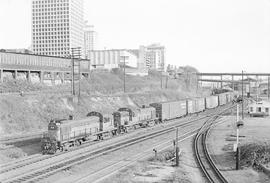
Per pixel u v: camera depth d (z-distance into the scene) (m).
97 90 97.56
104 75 126.12
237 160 33.75
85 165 33.78
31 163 33.66
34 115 58.41
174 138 54.06
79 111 70.94
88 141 47.16
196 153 41.81
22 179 27.05
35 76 89.31
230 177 30.69
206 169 33.47
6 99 56.91
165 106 76.12
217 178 29.91
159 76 173.00
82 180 28.23
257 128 65.38
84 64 110.56
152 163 35.94
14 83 74.88
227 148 44.47
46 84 90.38
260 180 29.61
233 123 74.88
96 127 49.25
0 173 29.11
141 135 55.75
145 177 30.06
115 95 93.50
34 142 45.50
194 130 64.25
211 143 49.62
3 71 78.25
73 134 43.00
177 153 35.31
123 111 60.69
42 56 90.75
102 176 29.83
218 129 65.62
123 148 44.00
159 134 57.34
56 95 70.62
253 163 35.03
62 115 63.91
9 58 78.38
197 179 30.00
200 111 103.00
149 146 46.34
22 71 84.12
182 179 29.61
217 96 126.44
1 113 52.84
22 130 52.91
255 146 37.69
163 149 44.41
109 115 53.50
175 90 148.75
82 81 103.38
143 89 124.19
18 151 38.59
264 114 89.81
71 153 39.50
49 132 39.81
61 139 40.19
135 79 141.50
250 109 92.12
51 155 38.00
